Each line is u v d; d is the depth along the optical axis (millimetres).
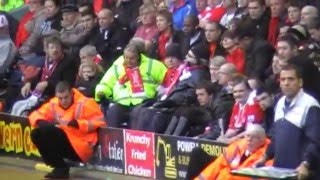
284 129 34156
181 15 53094
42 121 47250
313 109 33688
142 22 52875
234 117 42531
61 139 46781
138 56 48719
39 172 48969
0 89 55844
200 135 44375
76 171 48156
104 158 47938
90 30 54875
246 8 49781
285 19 46656
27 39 58750
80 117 47500
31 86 53781
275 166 34562
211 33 47500
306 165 32875
